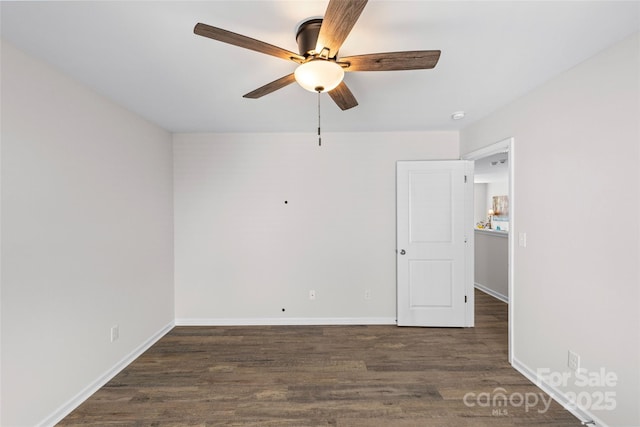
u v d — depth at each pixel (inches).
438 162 134.8
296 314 140.9
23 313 68.0
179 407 80.8
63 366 78.1
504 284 175.9
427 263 135.9
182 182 139.9
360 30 59.7
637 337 62.5
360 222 140.0
